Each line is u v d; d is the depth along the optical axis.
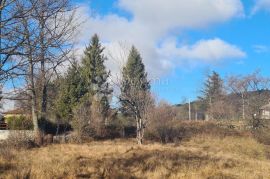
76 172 14.30
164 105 49.88
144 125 37.66
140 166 17.00
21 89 7.10
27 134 29.36
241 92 72.62
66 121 40.34
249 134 50.47
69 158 18.98
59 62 7.01
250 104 62.06
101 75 41.69
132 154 22.12
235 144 42.59
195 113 91.31
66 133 40.28
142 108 37.53
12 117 36.19
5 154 19.00
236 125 57.28
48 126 39.41
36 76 7.05
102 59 42.38
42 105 7.81
